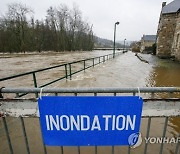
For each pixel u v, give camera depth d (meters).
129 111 1.67
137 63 21.66
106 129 1.73
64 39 78.69
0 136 3.50
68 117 1.69
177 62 22.64
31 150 3.03
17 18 62.88
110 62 22.58
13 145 3.18
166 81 10.19
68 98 1.62
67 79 10.24
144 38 79.81
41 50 72.00
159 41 32.34
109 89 1.68
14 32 62.75
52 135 1.76
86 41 95.69
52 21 76.50
